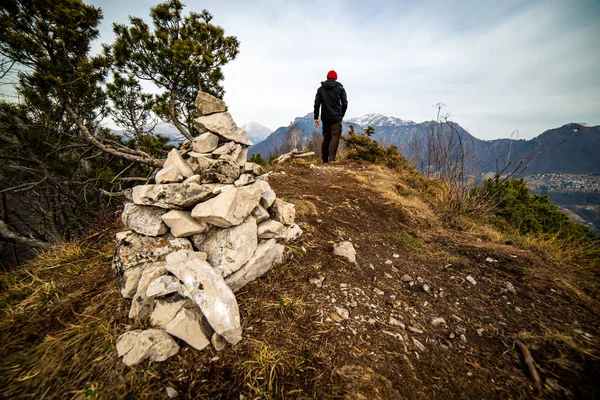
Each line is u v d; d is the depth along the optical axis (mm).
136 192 2053
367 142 8008
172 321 1585
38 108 5898
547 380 1514
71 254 2801
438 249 3316
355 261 2738
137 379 1396
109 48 5520
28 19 4395
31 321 1847
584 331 1901
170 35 6355
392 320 1972
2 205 6758
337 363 1542
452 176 4738
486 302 2287
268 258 2357
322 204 4094
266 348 1609
